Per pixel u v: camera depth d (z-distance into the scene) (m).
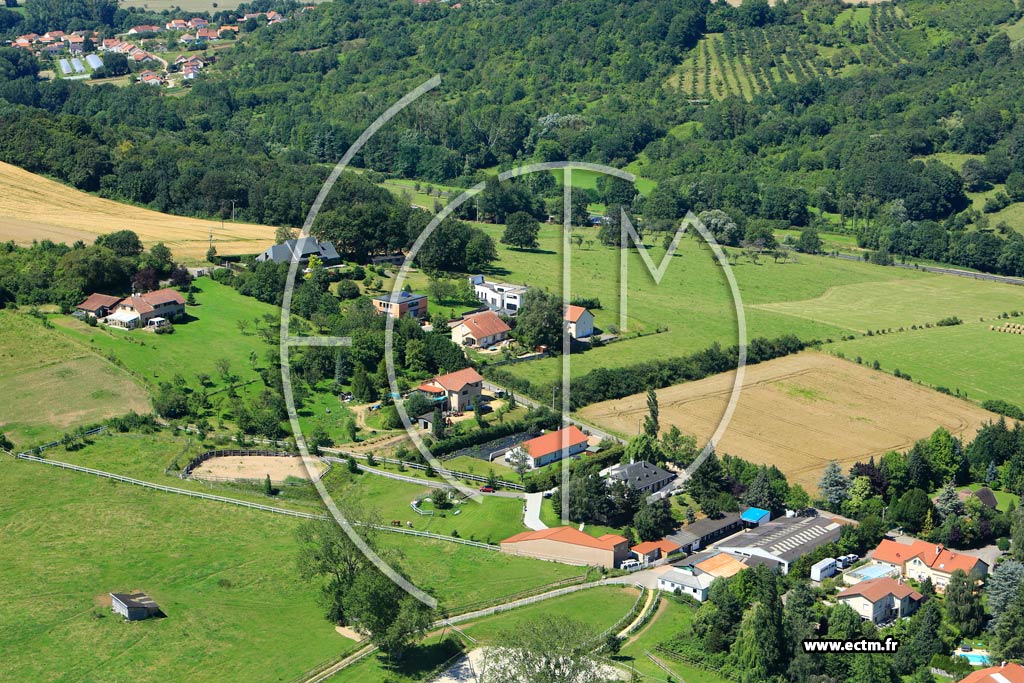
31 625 121.50
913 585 138.25
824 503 160.12
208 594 128.62
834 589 136.25
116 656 116.31
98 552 135.62
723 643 121.88
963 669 119.88
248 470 158.25
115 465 156.75
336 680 112.44
